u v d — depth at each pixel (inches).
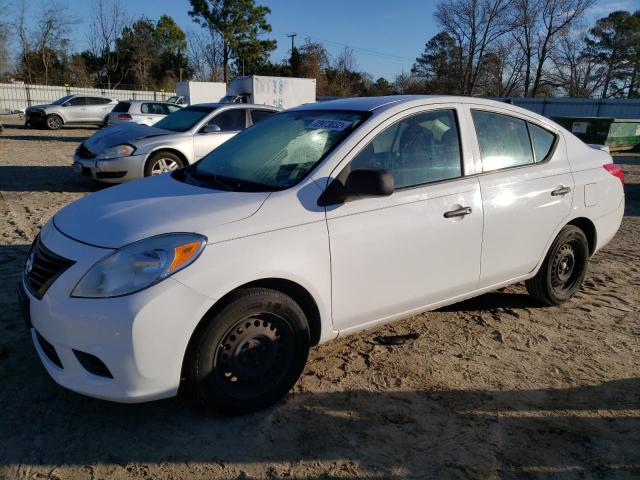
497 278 149.6
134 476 94.7
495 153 147.4
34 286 106.0
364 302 122.7
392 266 124.5
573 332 157.5
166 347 96.7
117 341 94.3
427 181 131.9
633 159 716.7
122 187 134.4
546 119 164.7
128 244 99.3
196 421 110.3
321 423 111.0
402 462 100.5
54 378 102.4
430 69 2445.9
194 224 103.3
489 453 103.7
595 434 110.1
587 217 168.9
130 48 2231.8
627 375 134.0
